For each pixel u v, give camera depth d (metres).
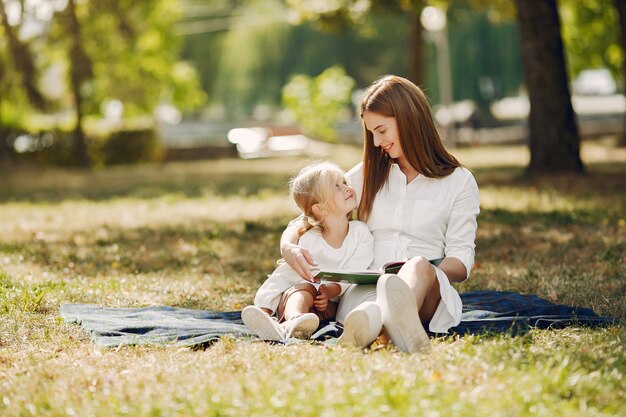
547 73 16.36
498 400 3.54
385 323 4.36
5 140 29.88
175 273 7.93
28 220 12.73
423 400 3.49
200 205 14.68
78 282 7.19
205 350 4.87
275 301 5.18
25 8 26.14
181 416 3.48
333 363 4.19
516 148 33.53
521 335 4.86
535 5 16.28
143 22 31.80
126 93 36.47
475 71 45.28
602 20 30.92
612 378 3.89
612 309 5.81
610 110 60.56
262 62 48.41
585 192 14.05
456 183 5.17
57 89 34.72
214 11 52.06
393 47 51.22
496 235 9.86
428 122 5.14
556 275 7.25
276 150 41.00
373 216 5.28
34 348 4.97
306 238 5.17
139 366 4.41
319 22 24.28
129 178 24.27
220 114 63.06
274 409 3.49
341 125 55.25
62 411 3.64
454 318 4.75
